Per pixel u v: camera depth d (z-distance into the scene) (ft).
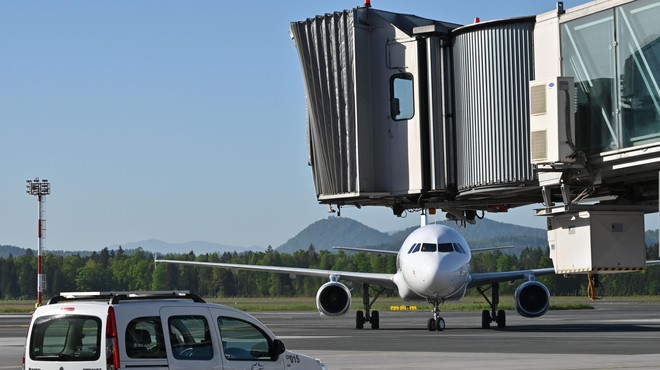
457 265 347.56
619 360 224.12
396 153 175.83
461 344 289.94
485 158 167.22
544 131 152.25
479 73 168.04
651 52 141.38
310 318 614.75
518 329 392.68
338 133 178.40
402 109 175.83
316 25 180.96
